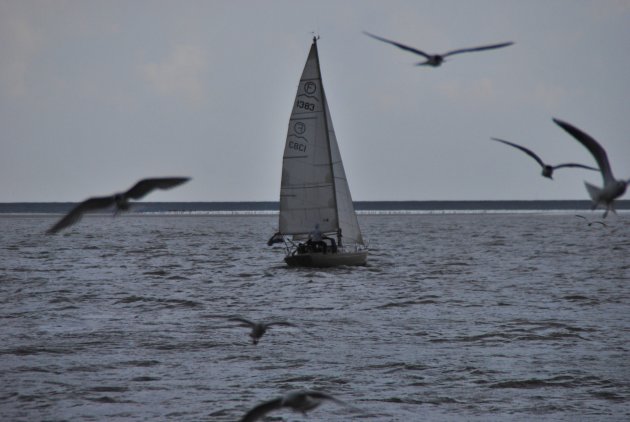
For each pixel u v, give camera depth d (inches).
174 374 2667.3
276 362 2837.1
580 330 3444.9
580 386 2512.3
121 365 2790.4
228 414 2236.7
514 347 3095.5
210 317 3890.3
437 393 2439.7
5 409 2279.8
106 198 1002.1
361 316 3914.9
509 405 2321.6
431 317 3875.5
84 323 3678.6
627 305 4301.2
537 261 7421.3
